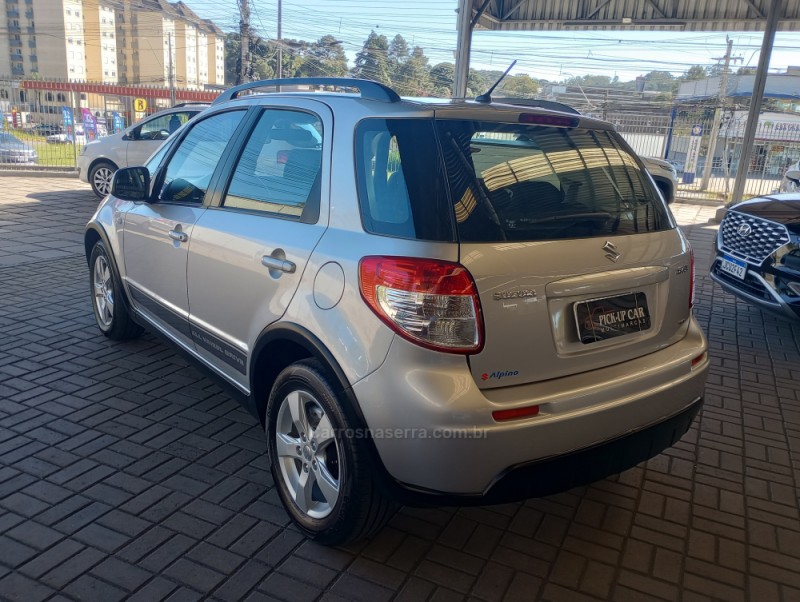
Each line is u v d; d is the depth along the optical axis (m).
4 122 17.89
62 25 93.06
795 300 5.51
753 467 3.66
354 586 2.57
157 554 2.68
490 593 2.57
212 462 3.39
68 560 2.61
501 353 2.32
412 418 2.25
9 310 5.60
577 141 2.89
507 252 2.35
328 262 2.56
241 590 2.51
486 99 3.02
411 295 2.26
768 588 2.68
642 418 2.65
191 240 3.46
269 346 2.88
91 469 3.26
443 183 2.39
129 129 12.46
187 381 4.34
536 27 16.17
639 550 2.89
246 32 26.58
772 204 6.02
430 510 3.11
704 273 8.66
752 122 13.14
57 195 12.75
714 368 5.20
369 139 2.63
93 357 4.65
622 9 15.59
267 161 3.16
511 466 2.31
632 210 2.86
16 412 3.81
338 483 2.57
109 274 4.71
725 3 14.46
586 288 2.52
